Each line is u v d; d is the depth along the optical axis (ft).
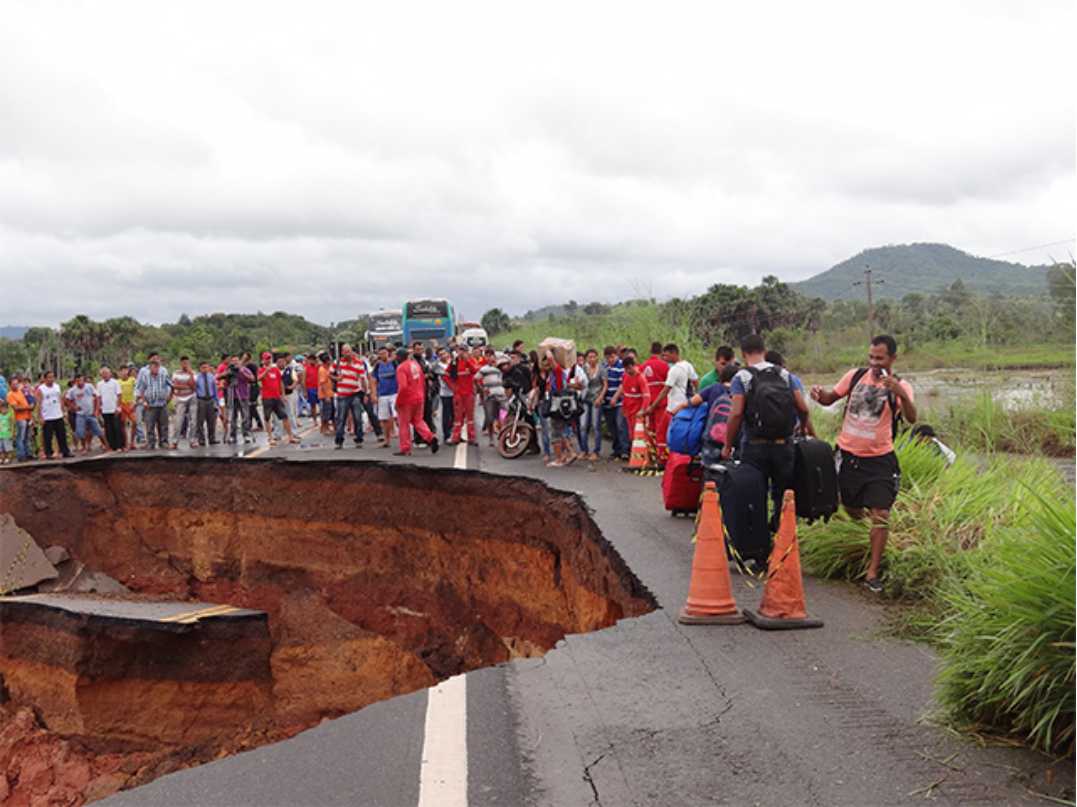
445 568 49.01
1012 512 25.08
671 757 14.74
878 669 18.53
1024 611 14.70
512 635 44.47
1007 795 13.10
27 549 54.54
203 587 57.98
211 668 49.14
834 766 14.19
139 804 13.71
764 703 16.88
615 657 19.86
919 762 14.24
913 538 24.64
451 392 66.85
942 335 102.89
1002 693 14.82
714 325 113.09
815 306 130.62
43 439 68.69
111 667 47.96
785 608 21.63
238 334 246.06
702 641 20.70
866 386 24.53
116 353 181.68
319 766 14.85
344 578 53.31
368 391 68.80
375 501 52.65
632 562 28.30
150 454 62.18
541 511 43.19
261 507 56.54
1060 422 48.67
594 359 56.59
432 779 14.19
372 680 50.49
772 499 28.07
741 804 13.10
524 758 14.90
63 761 46.19
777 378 25.34
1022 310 80.48
